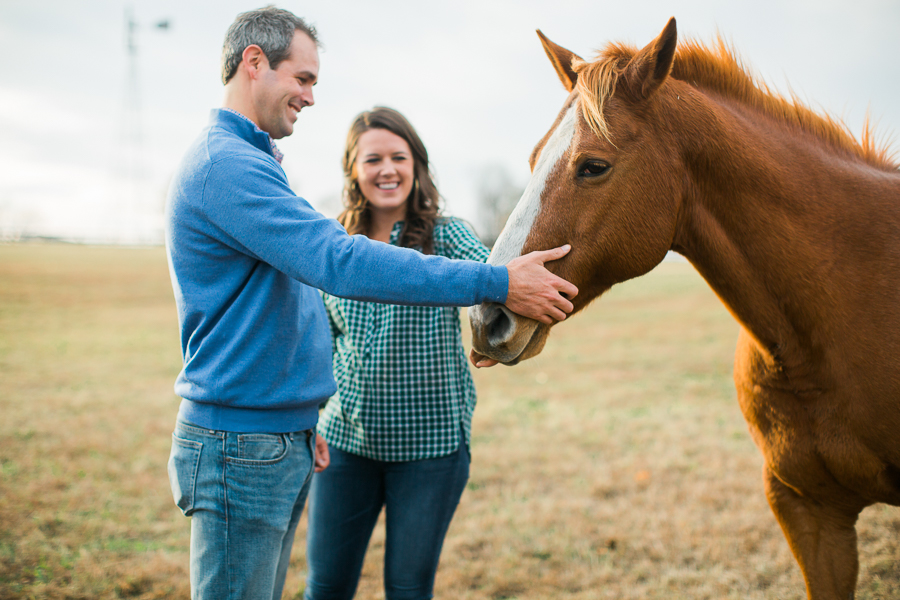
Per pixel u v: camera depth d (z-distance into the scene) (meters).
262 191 1.42
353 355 2.11
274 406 1.51
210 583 1.50
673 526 3.26
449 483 2.06
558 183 1.59
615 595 2.67
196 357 1.51
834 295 1.62
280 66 1.59
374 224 2.35
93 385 6.85
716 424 5.02
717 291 1.81
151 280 19.95
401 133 2.19
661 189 1.64
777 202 1.64
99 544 3.22
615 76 1.60
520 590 2.78
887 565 2.75
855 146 1.87
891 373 1.56
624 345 9.30
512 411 5.69
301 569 3.10
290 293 1.56
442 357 2.04
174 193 1.52
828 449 1.67
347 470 2.12
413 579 2.03
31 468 4.26
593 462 4.27
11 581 2.86
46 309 13.40
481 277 1.43
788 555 2.90
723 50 1.84
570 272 1.59
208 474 1.48
